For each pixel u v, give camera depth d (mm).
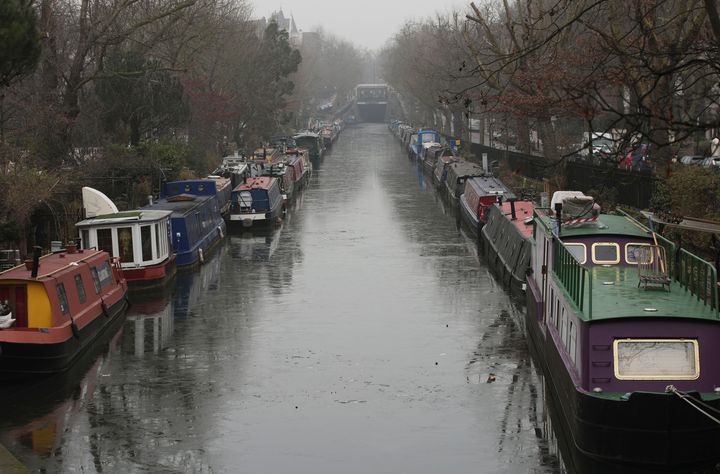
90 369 27047
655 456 18078
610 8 32125
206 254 44875
